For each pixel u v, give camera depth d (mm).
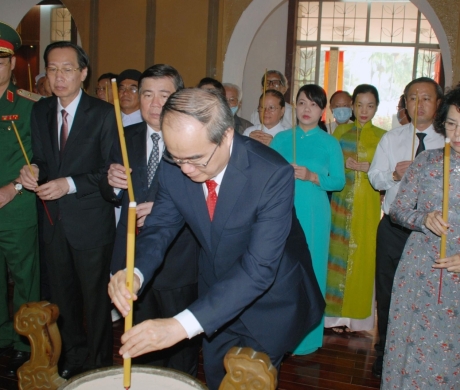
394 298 1939
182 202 1510
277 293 1576
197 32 5062
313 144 2783
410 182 1926
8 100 2408
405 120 3492
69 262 2307
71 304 2355
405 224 1887
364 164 2945
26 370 1220
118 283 1242
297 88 7828
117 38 5238
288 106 3842
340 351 2910
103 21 5258
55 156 2277
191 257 2031
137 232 2006
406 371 1882
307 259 1688
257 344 1677
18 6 5422
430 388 1847
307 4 7691
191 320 1239
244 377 993
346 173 3076
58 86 2189
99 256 2266
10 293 3482
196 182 1442
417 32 7688
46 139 2295
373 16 7715
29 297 2564
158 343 1168
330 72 7875
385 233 2596
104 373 1104
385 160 2652
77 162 2250
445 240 1742
